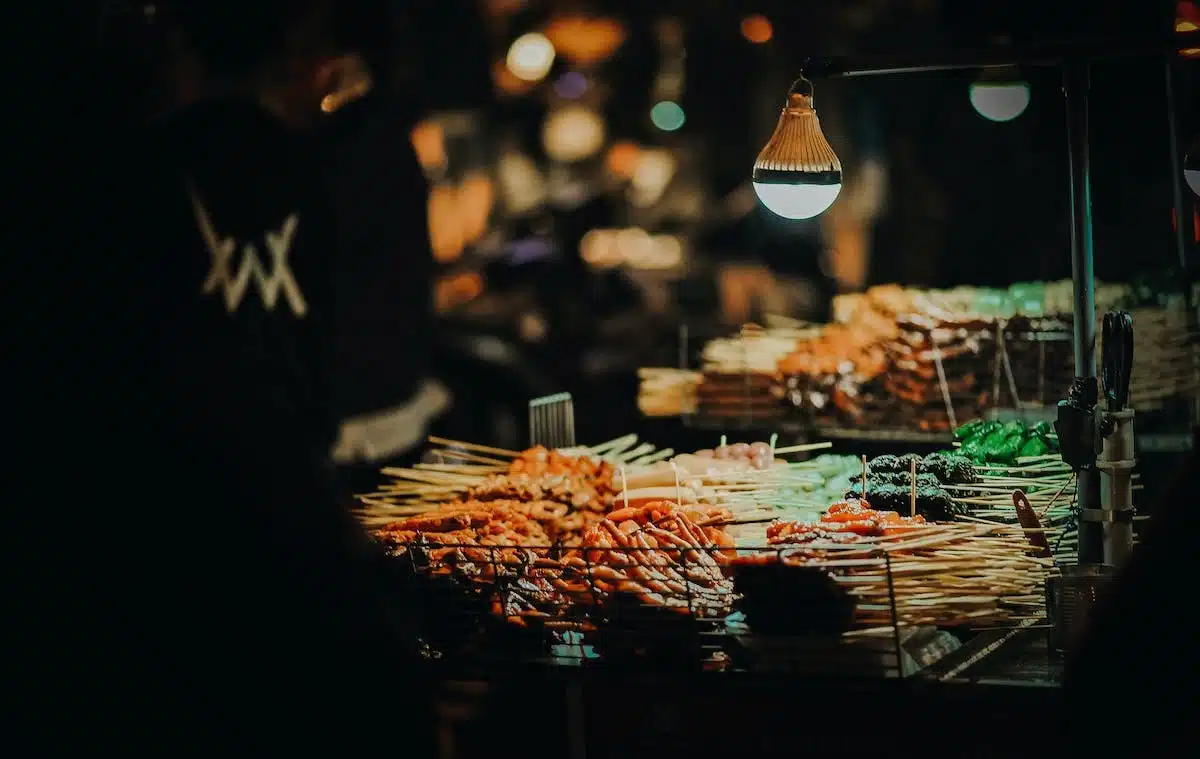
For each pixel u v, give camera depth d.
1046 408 3.80
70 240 1.42
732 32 7.02
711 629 2.14
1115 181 4.67
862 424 3.87
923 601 2.17
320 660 1.44
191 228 1.47
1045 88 5.05
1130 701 1.38
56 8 1.42
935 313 4.00
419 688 1.50
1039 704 2.00
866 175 5.94
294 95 1.91
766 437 3.98
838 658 2.06
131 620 1.42
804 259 6.03
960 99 5.79
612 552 2.24
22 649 1.42
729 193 7.11
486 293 6.86
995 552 2.38
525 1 7.21
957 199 5.77
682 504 2.79
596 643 2.17
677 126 7.22
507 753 2.32
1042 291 4.19
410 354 3.49
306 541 1.45
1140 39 2.38
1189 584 1.38
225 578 1.43
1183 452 3.50
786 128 2.70
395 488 3.16
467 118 7.10
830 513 2.62
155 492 1.42
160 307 1.43
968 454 3.23
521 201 7.08
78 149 1.42
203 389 1.43
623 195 7.13
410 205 3.43
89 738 1.42
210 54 1.83
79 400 1.42
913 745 2.14
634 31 7.24
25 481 1.42
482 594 2.22
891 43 6.64
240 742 1.44
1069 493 2.94
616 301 6.79
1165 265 4.61
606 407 5.38
